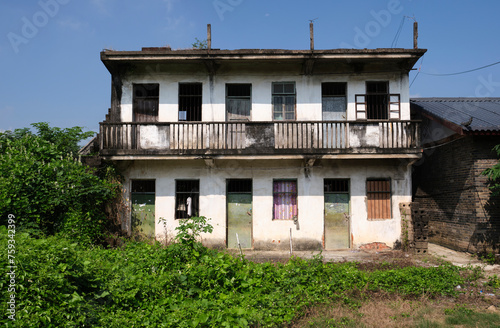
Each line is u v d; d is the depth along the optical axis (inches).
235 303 229.8
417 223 409.7
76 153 452.4
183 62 448.1
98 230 390.9
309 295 248.2
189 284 247.4
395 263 342.3
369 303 247.8
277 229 451.5
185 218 457.1
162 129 438.6
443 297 267.6
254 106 460.1
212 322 199.5
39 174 357.7
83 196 379.2
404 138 434.9
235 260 279.4
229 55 430.0
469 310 236.8
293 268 277.3
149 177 457.1
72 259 205.8
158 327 195.8
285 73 462.0
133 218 456.4
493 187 379.2
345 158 430.6
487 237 394.0
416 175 542.0
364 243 450.9
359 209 454.3
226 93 462.3
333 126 449.1
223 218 452.1
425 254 405.1
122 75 459.2
